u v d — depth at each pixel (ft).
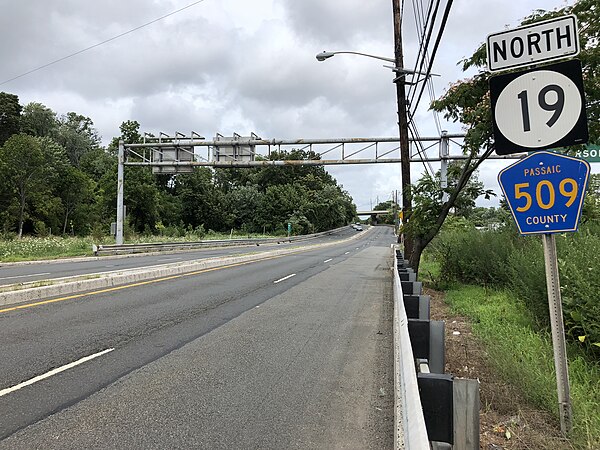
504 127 14.17
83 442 12.82
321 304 36.76
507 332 24.35
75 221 207.51
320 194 327.88
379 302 38.55
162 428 13.85
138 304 34.14
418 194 46.11
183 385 17.62
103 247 91.61
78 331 25.39
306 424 14.43
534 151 13.93
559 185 13.47
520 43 14.21
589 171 13.14
